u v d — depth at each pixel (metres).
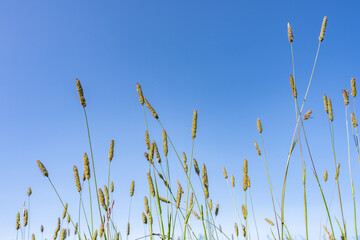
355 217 0.69
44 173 0.67
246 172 0.77
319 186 0.68
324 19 0.65
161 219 0.64
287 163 0.63
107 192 0.74
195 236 0.74
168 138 0.70
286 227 0.68
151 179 0.69
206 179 0.75
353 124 0.75
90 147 0.67
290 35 0.66
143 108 0.70
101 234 0.69
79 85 0.65
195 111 0.70
